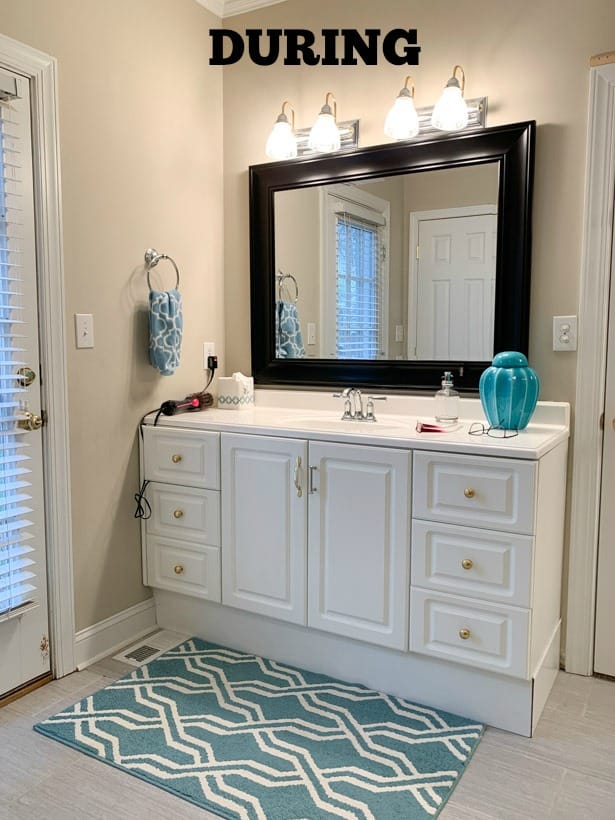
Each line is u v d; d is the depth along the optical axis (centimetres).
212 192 279
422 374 245
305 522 215
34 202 202
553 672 216
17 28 195
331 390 265
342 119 255
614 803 159
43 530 213
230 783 166
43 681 216
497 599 184
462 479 186
